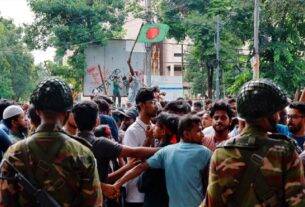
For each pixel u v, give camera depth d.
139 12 40.88
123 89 39.66
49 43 40.62
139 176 5.65
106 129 6.07
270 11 28.53
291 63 29.86
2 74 65.25
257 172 3.51
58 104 3.86
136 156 5.34
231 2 33.41
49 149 3.81
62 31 39.75
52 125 3.87
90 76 40.50
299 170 3.55
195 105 11.92
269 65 30.23
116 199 5.94
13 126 7.60
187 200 5.22
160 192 5.56
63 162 3.79
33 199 3.81
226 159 3.58
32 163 3.80
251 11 32.84
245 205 3.52
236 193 3.54
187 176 5.23
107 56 40.84
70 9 39.78
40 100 3.85
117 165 6.15
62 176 3.78
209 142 6.30
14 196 3.85
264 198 3.49
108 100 11.60
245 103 3.60
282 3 27.84
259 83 3.63
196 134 5.35
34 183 3.78
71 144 3.85
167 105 7.21
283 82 29.84
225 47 33.44
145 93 6.56
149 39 29.91
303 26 29.38
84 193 3.82
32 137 3.86
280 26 29.53
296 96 9.86
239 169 3.54
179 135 5.47
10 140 7.25
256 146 3.54
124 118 10.62
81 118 5.11
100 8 40.06
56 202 3.75
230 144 3.61
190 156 5.26
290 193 3.48
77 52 40.72
